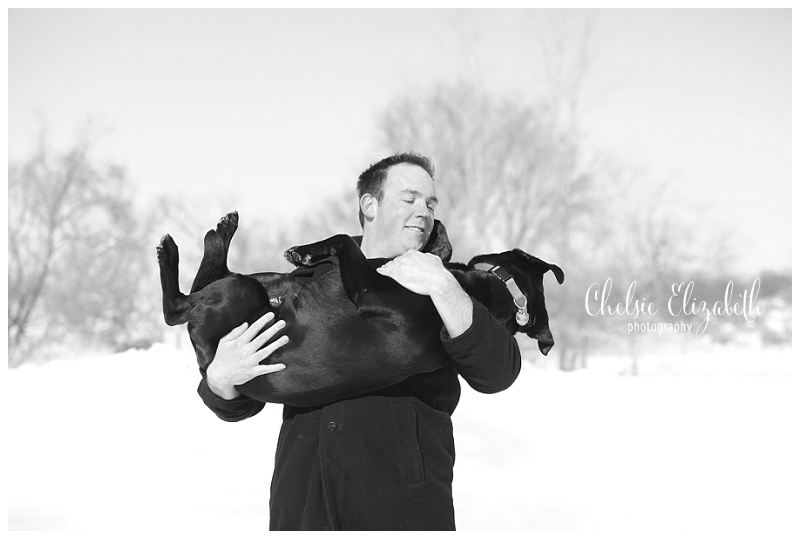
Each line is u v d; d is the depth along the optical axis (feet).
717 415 30.19
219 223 9.34
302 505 8.55
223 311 8.79
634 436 26.16
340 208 98.12
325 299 8.81
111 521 16.66
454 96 95.40
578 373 42.47
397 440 8.50
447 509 8.51
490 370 8.46
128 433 24.12
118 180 102.22
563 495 18.81
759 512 17.37
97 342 96.43
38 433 24.21
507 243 92.27
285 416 9.26
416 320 8.59
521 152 93.25
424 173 9.74
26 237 94.12
